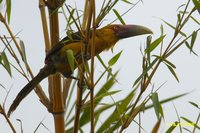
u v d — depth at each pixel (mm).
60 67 8805
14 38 8008
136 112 6988
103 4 6809
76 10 6934
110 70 7652
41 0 8445
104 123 8484
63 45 8672
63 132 7812
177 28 7125
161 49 7211
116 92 7965
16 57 7859
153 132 6566
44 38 8406
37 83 8195
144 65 7121
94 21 6641
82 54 6863
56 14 7574
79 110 7113
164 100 8328
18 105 8250
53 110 7844
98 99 8703
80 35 6980
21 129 7148
